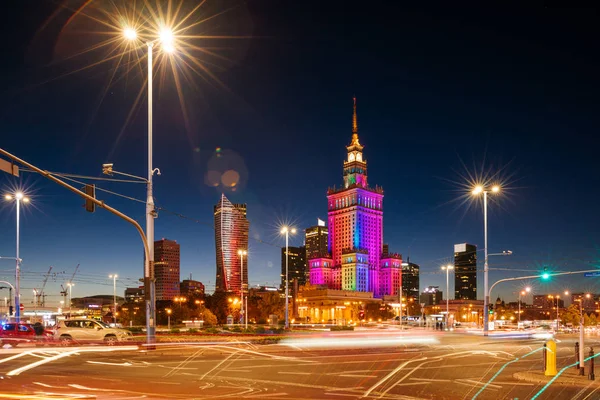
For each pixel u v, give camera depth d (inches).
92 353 1079.0
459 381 687.7
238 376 728.3
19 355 1035.3
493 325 3735.2
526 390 611.2
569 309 4906.5
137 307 4694.9
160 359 967.6
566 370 778.2
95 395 553.3
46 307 4867.1
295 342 1486.2
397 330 2955.2
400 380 697.0
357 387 630.5
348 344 1485.0
